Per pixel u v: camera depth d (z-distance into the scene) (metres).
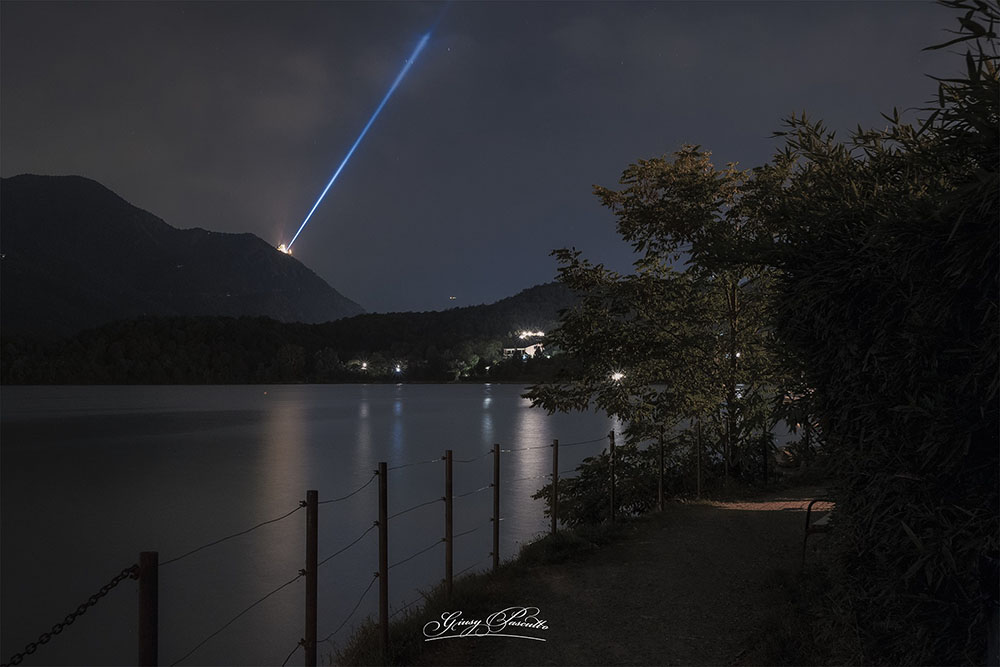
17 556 34.03
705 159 14.64
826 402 5.50
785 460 16.80
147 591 4.03
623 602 7.32
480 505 37.03
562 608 7.24
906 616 4.68
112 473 62.41
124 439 93.88
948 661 4.54
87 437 97.31
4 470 65.75
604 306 14.87
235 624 21.05
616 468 13.90
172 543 35.34
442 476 52.69
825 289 5.21
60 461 72.12
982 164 4.19
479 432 94.88
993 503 4.37
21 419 132.00
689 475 14.55
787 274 5.80
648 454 14.26
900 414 4.82
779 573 7.55
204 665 17.58
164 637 20.25
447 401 199.00
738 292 14.71
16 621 25.09
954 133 4.16
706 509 11.99
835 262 5.22
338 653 7.14
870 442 5.06
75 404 185.38
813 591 6.77
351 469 60.41
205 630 20.81
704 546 9.38
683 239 14.24
